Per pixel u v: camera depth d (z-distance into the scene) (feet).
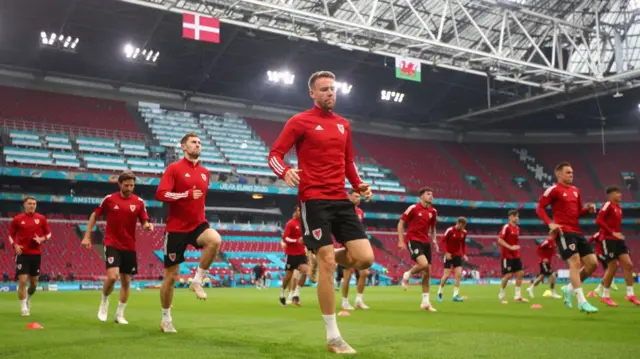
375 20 118.52
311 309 39.34
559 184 30.60
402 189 151.94
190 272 112.98
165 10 90.27
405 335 20.58
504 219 163.84
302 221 16.56
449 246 47.98
